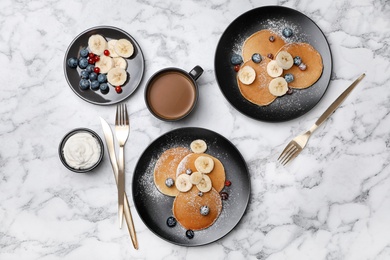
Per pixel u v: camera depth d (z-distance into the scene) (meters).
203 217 1.07
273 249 1.09
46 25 1.12
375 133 1.10
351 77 1.11
